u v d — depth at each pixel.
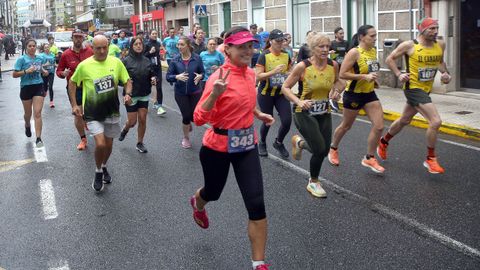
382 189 6.23
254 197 4.02
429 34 6.44
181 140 9.39
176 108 13.23
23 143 9.62
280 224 5.23
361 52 6.51
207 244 4.82
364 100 6.75
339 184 6.48
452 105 11.48
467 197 5.86
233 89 3.98
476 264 4.26
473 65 12.79
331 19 17.11
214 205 5.85
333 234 4.95
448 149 8.16
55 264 4.52
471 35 12.70
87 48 8.70
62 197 6.36
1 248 4.90
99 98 6.36
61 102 15.40
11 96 17.70
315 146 5.85
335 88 6.03
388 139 7.39
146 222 5.43
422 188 6.22
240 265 4.38
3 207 6.07
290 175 6.97
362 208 5.61
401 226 5.08
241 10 23.94
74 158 8.33
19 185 6.93
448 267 4.22
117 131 6.66
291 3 19.95
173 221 5.43
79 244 4.93
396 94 13.31
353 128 9.98
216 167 4.24
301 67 5.72
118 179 7.05
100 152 6.37
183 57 8.39
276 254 4.55
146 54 11.84
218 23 27.03
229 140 4.06
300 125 5.88
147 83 8.28
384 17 14.70
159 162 7.89
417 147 8.29
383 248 4.61
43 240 5.06
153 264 4.46
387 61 6.77
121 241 4.96
